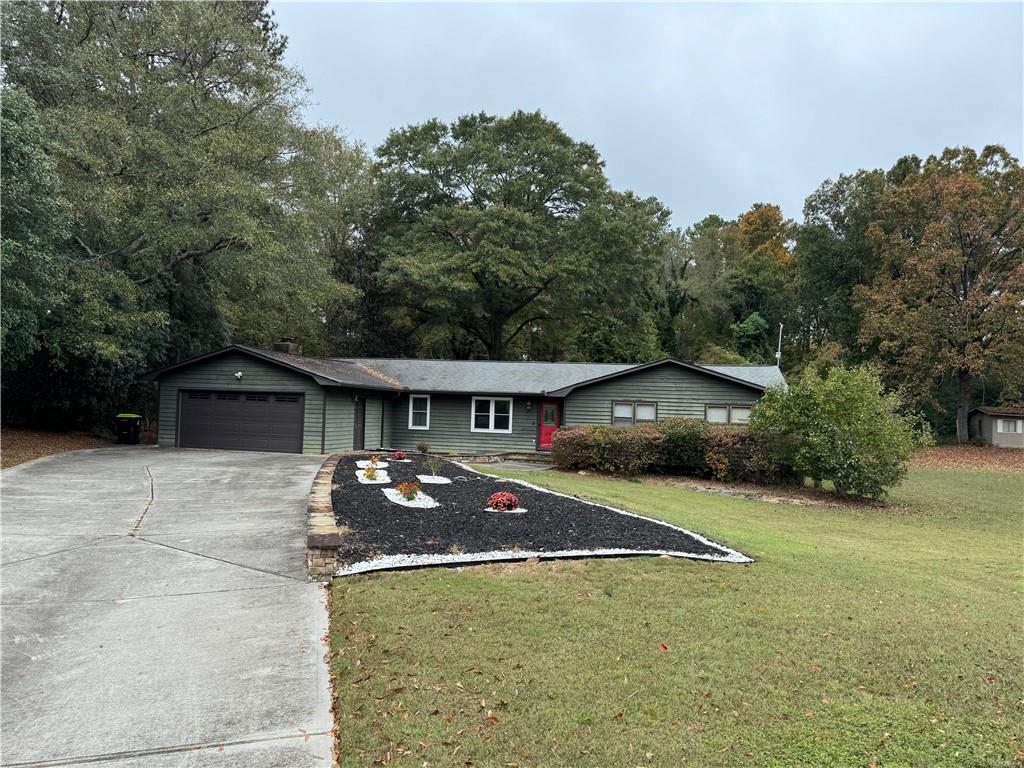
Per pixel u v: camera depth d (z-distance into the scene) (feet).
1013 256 108.68
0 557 20.89
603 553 23.12
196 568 20.17
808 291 134.92
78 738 10.72
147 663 13.56
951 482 67.15
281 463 48.37
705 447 52.49
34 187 43.83
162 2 64.08
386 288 105.70
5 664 13.41
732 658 14.48
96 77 57.93
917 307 109.50
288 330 97.50
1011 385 106.11
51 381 65.51
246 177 61.67
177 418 62.75
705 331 140.67
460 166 105.70
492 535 24.95
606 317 112.57
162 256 64.85
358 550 22.12
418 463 48.78
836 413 46.47
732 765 10.44
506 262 99.76
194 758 10.21
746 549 25.54
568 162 105.70
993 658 15.23
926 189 111.86
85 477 39.09
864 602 19.12
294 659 13.83
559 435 55.93
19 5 52.95
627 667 13.79
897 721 12.03
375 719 11.45
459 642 14.79
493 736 11.03
